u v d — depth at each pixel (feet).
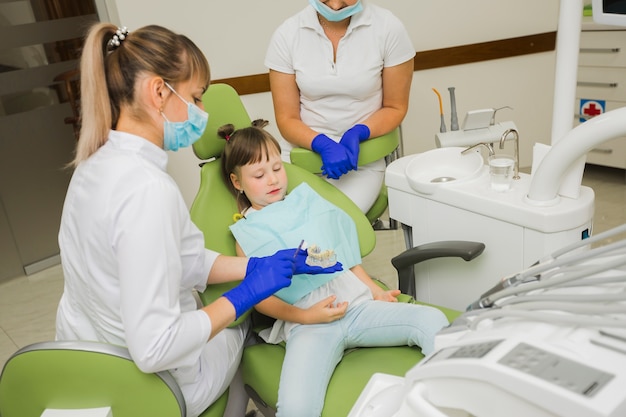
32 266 10.12
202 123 3.76
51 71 9.66
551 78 11.64
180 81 3.52
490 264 4.57
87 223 3.38
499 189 4.42
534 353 1.83
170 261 3.30
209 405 4.13
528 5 11.02
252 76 9.73
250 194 5.03
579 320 1.88
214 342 4.25
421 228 5.12
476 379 1.85
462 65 10.98
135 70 3.40
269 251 4.76
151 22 9.04
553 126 4.27
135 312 3.19
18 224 9.93
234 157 4.94
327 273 4.38
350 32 6.27
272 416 4.87
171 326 3.29
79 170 3.62
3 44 9.07
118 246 3.24
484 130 6.17
